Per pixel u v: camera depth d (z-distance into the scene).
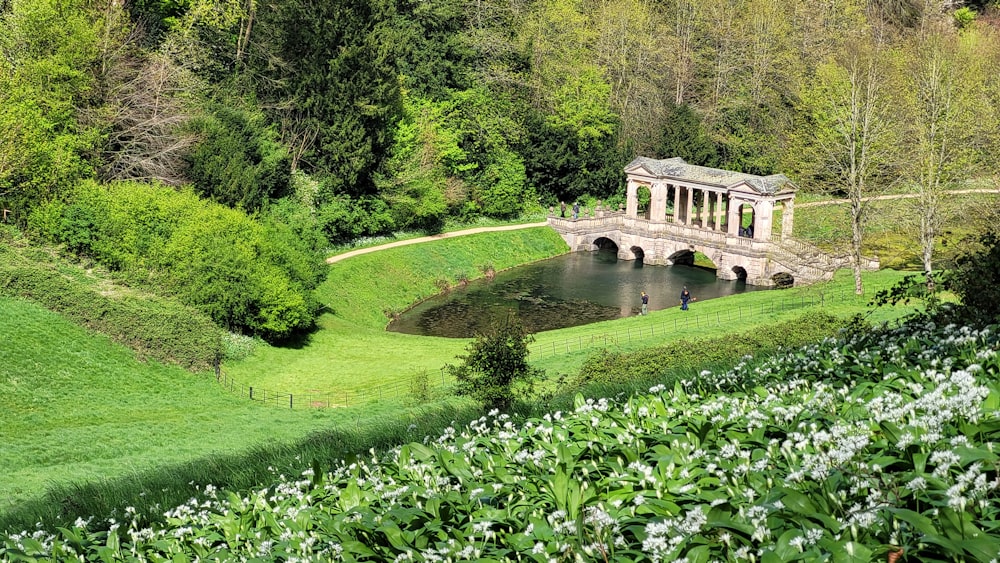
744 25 142.62
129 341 63.72
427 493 15.67
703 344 49.34
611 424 17.86
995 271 22.30
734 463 13.95
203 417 55.53
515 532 14.05
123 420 53.53
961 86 88.94
